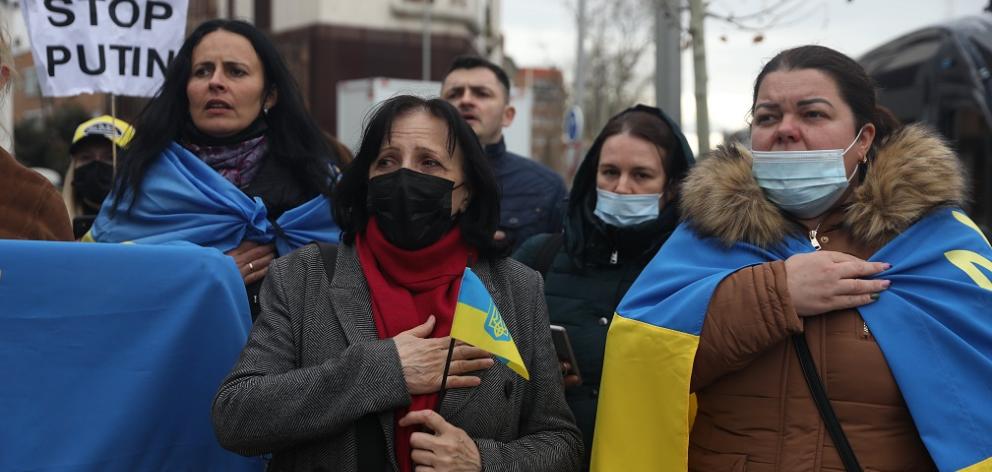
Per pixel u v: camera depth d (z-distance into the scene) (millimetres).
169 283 2363
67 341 2244
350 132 15219
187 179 3115
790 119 2479
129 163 3146
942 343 2244
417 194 2324
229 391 2199
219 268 2432
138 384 2301
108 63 3848
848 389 2271
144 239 3031
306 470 2264
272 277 2402
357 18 28703
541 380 2461
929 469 2262
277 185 3289
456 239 2432
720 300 2375
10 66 2654
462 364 2275
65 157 20172
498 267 2521
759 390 2348
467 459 2205
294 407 2143
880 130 2609
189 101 3248
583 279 3316
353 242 2484
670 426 2395
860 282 2297
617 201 3256
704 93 4746
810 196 2461
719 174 2561
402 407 2260
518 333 2451
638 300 2562
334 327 2314
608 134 3354
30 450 2188
